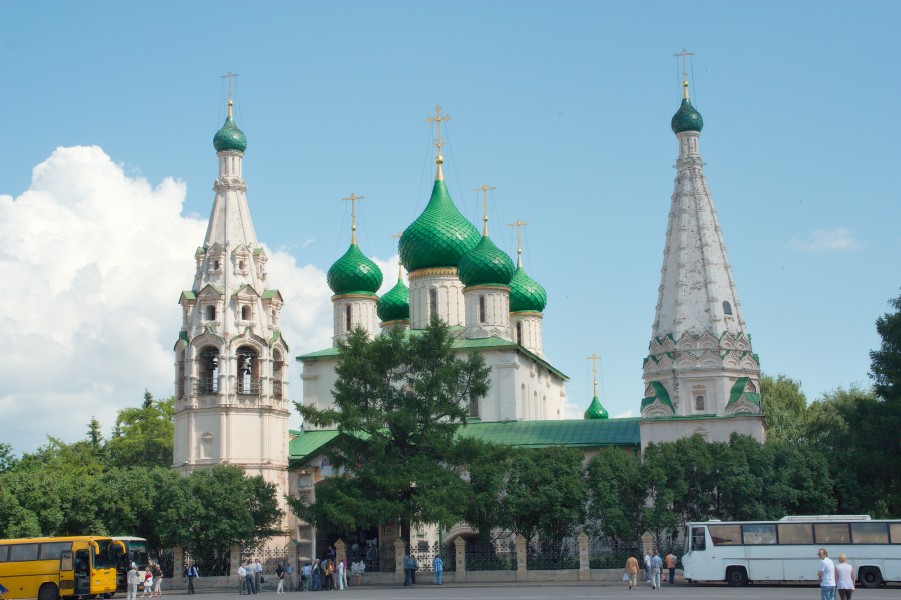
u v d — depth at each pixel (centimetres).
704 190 9656
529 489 8169
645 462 8156
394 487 7694
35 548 7206
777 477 8062
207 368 9569
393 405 8200
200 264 9688
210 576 8356
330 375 10712
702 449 8231
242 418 9344
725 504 8131
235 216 9794
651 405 9156
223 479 8569
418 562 8606
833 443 9456
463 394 8306
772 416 12462
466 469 8338
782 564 6869
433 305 11075
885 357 8388
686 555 7119
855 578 6688
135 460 12962
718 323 9225
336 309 11288
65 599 7400
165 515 8312
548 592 6556
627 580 7581
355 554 9469
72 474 11244
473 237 11125
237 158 9962
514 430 9912
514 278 12438
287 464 9694
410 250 11138
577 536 8269
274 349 9719
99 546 7288
